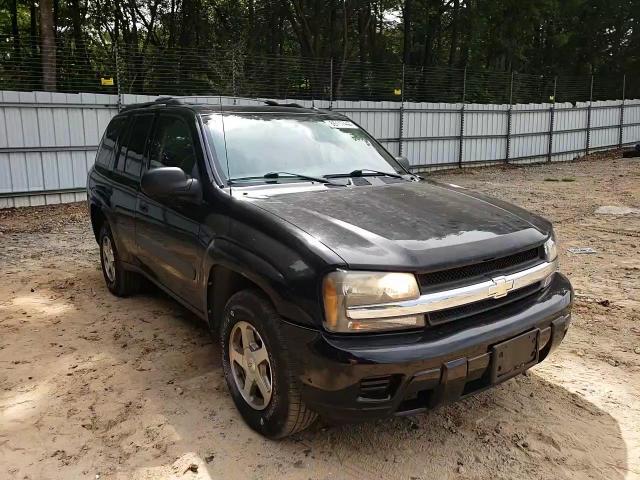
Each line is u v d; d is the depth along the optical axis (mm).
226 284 3477
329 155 4188
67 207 12750
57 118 13000
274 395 2977
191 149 3977
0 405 3611
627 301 5641
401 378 2648
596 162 24375
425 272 2740
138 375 4000
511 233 3195
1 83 13953
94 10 25109
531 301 3162
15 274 6805
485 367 2850
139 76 15547
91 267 7125
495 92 23031
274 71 17500
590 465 2996
